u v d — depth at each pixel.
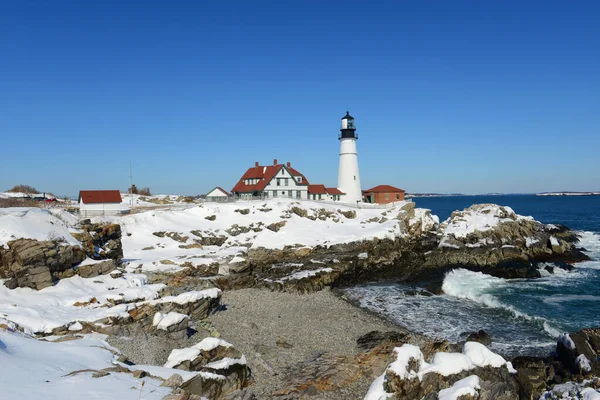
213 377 15.77
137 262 37.06
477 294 35.69
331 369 19.83
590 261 48.84
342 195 81.31
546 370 20.55
